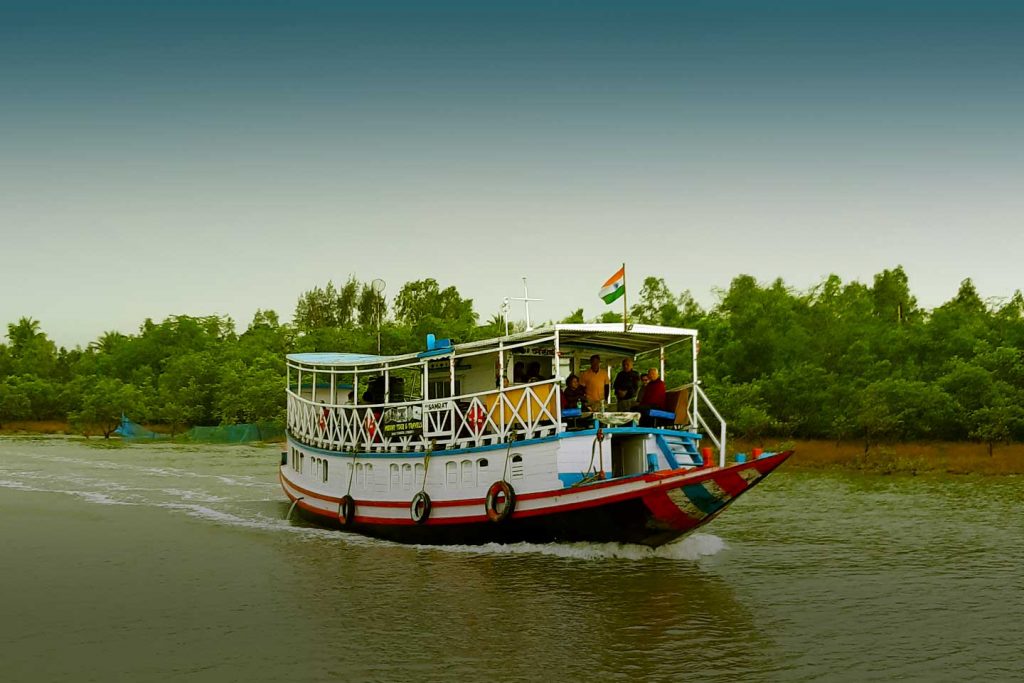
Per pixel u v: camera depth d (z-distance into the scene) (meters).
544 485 20.11
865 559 21.23
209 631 15.53
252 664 13.80
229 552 22.31
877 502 31.31
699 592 17.97
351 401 30.20
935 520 27.17
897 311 80.50
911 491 34.41
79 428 83.81
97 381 96.81
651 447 20.73
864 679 13.12
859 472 41.84
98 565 20.88
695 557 21.30
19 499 32.44
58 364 127.44
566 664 13.70
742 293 77.88
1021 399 45.69
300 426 29.45
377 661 13.88
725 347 64.44
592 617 16.17
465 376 23.89
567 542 20.72
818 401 52.81
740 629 15.52
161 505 30.95
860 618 16.25
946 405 46.97
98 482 38.12
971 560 21.19
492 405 21.98
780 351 62.28
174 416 82.12
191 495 33.75
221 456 53.22
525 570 19.64
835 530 25.38
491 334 81.69
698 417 21.88
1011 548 22.62
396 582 18.84
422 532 22.77
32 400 97.56
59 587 18.75
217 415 83.25
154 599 17.70
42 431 89.38
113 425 82.38
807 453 47.84
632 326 20.95
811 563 20.72
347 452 25.19
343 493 25.50
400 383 26.17
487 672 13.37
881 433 48.34
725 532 25.00
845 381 54.50
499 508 20.77
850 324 64.19
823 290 76.62
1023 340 54.31
